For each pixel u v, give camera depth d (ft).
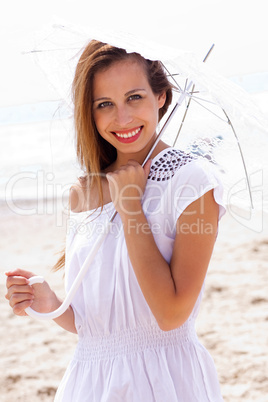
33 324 22.85
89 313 9.16
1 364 19.63
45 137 40.40
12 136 40.32
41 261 28.76
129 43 8.43
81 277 8.95
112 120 9.12
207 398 8.96
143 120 9.10
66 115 11.09
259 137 8.89
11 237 33.01
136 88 8.98
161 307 8.41
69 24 9.26
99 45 9.18
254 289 23.85
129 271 8.86
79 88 9.30
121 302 8.91
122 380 8.79
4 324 22.89
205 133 9.71
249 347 19.42
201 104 9.59
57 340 21.30
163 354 8.83
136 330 8.93
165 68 9.71
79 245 9.59
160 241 8.88
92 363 9.14
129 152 9.36
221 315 21.94
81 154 10.02
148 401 8.67
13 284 9.52
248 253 27.94
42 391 17.87
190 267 8.54
